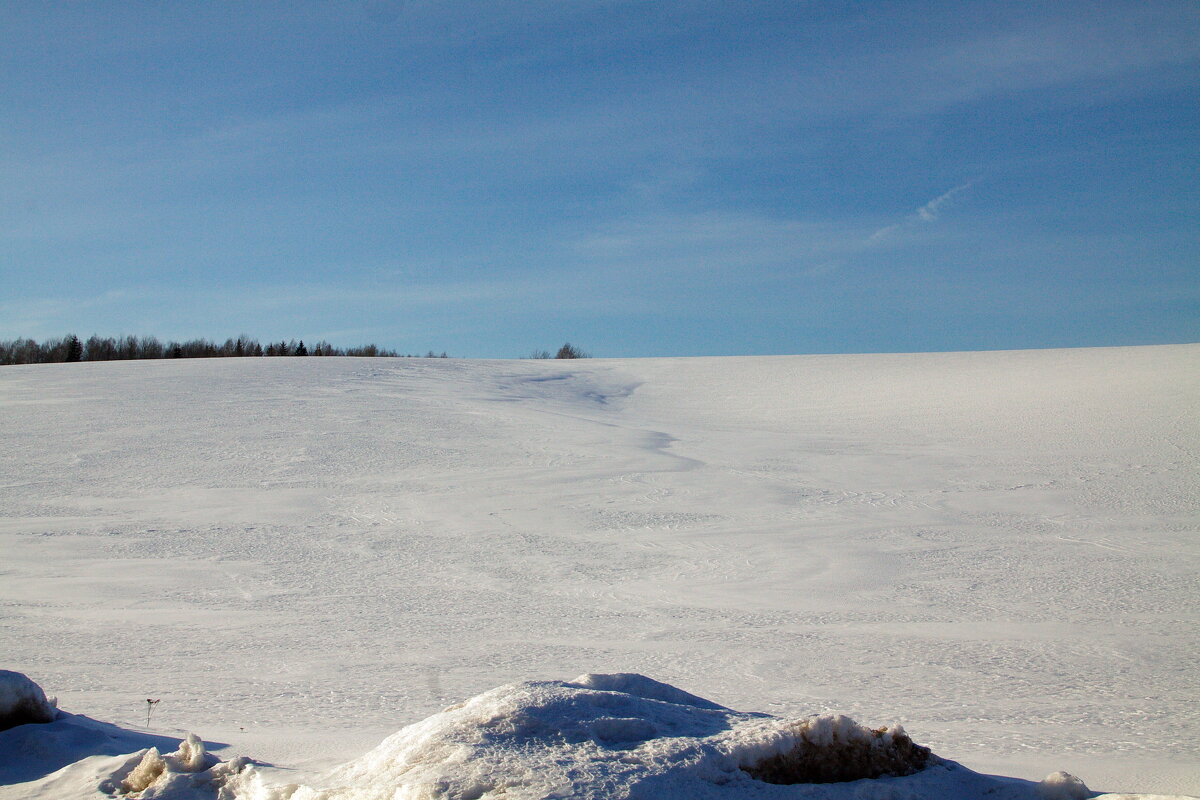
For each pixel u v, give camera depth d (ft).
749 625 31.91
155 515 53.26
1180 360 125.80
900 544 47.67
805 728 11.80
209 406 95.55
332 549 46.06
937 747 17.30
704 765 10.84
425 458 72.49
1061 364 135.23
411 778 10.34
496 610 34.24
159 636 29.04
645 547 47.29
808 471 70.54
